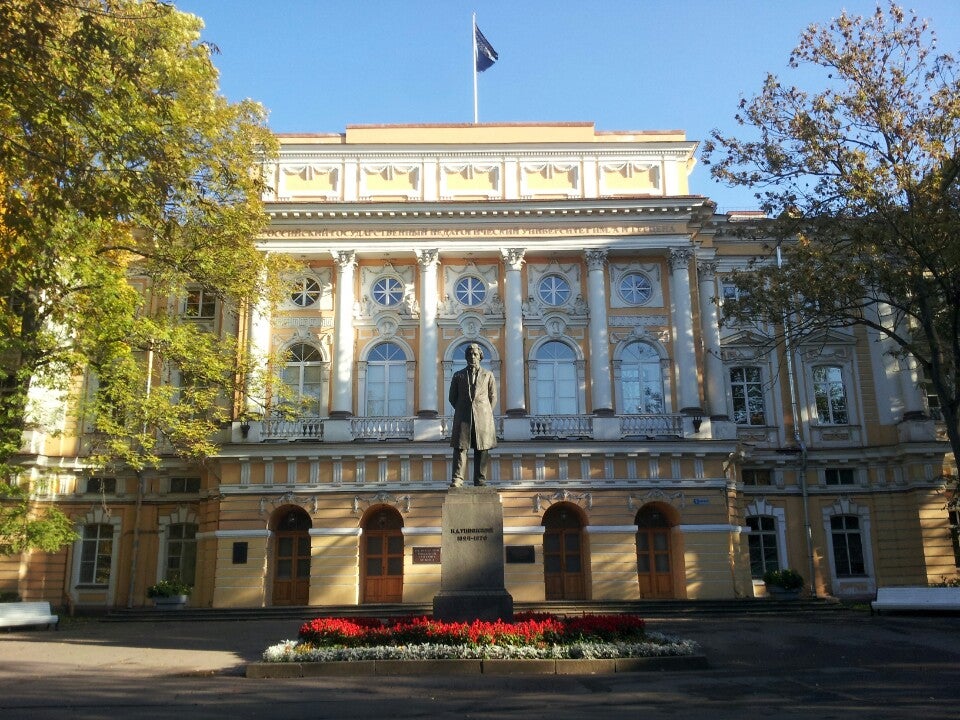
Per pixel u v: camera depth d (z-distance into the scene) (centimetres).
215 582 2975
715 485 3070
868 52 2302
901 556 3297
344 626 1477
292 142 3472
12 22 1205
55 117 1260
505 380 3259
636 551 3073
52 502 3253
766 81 2381
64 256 2139
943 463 3294
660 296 3388
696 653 1440
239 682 1258
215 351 2753
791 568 3300
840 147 2283
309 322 3328
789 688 1201
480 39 3653
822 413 3462
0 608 2208
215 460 3114
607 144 3453
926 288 2300
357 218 3303
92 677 1312
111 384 2395
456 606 1518
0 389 2348
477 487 1589
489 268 3397
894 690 1186
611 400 3216
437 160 3447
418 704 1071
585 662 1344
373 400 3272
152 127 1475
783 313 2528
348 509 3016
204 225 2498
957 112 2191
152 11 1695
